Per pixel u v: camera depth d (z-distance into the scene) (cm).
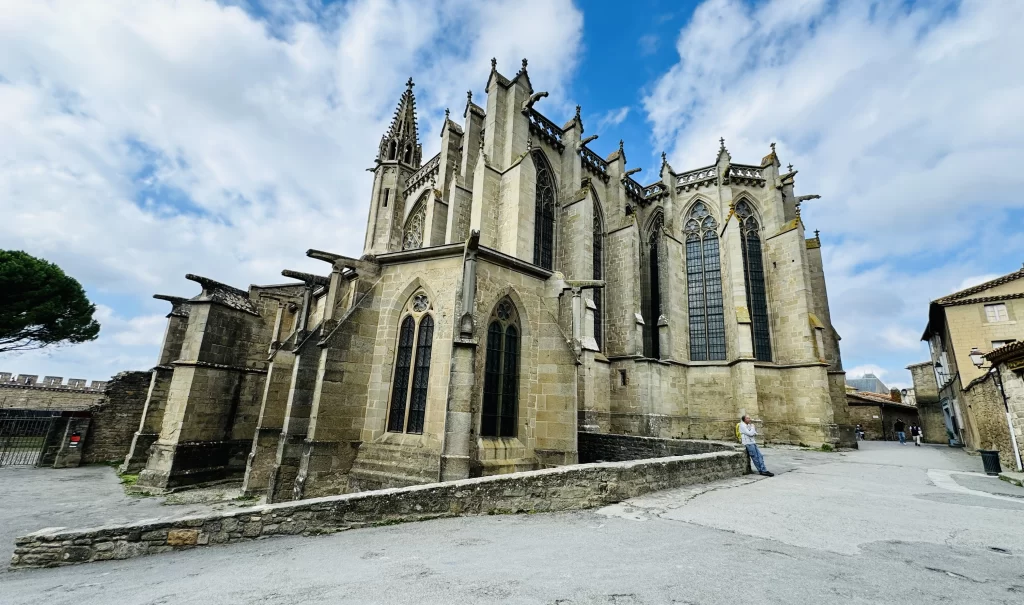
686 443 1728
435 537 735
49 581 551
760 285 3250
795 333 3002
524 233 2322
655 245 3581
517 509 929
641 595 467
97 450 2406
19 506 1377
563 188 2916
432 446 1283
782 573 553
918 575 554
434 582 505
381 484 1282
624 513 924
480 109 2762
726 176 3325
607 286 3123
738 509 963
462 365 1252
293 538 742
